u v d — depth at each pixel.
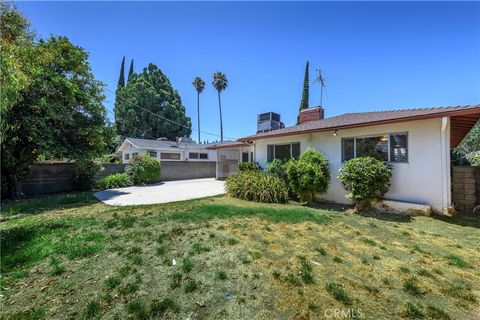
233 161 18.11
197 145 24.47
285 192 7.78
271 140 10.39
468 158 7.91
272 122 15.17
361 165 6.41
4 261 3.23
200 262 3.14
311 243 3.83
